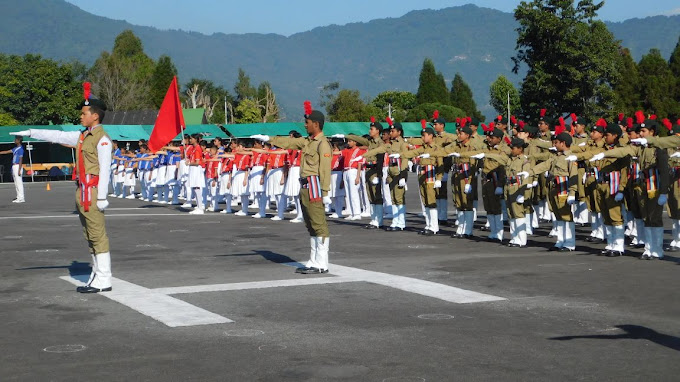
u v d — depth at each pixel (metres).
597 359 7.05
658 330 8.13
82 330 8.29
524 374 6.60
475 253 14.20
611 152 13.34
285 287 10.66
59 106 74.94
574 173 14.37
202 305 9.51
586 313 8.95
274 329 8.26
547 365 6.86
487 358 7.09
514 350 7.36
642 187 13.40
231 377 6.58
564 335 7.93
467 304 9.48
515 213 15.20
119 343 7.73
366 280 11.17
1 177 54.00
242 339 7.85
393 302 9.62
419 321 8.58
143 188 31.58
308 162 11.88
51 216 23.02
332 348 7.48
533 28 61.88
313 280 11.20
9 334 8.14
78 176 10.42
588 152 14.45
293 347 7.52
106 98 99.94
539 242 16.08
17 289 10.68
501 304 9.48
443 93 111.88
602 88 61.84
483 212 23.53
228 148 26.42
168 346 7.61
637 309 9.16
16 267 12.70
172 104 24.12
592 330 8.14
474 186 16.91
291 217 22.61
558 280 11.16
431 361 7.01
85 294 10.27
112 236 17.14
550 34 61.44
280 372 6.71
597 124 15.75
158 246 15.32
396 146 18.12
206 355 7.27
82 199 10.32
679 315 8.83
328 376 6.58
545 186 17.62
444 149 17.25
